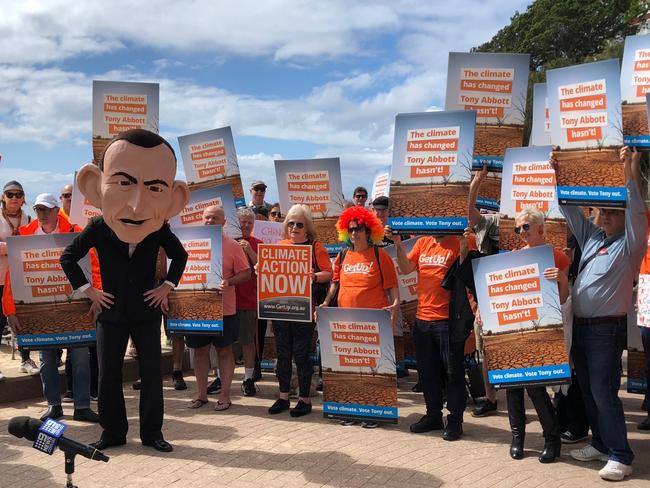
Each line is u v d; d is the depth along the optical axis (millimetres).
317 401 7344
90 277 6316
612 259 4984
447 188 5816
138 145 5387
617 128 4918
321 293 7148
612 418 4918
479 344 6715
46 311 6270
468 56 6918
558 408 5879
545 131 7645
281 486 4738
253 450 5543
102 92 7488
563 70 5129
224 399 6938
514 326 5273
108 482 4820
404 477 4918
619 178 4922
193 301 6758
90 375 7109
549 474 4984
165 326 7848
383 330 6152
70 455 3068
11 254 6234
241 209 8008
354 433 6070
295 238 6828
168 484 4777
